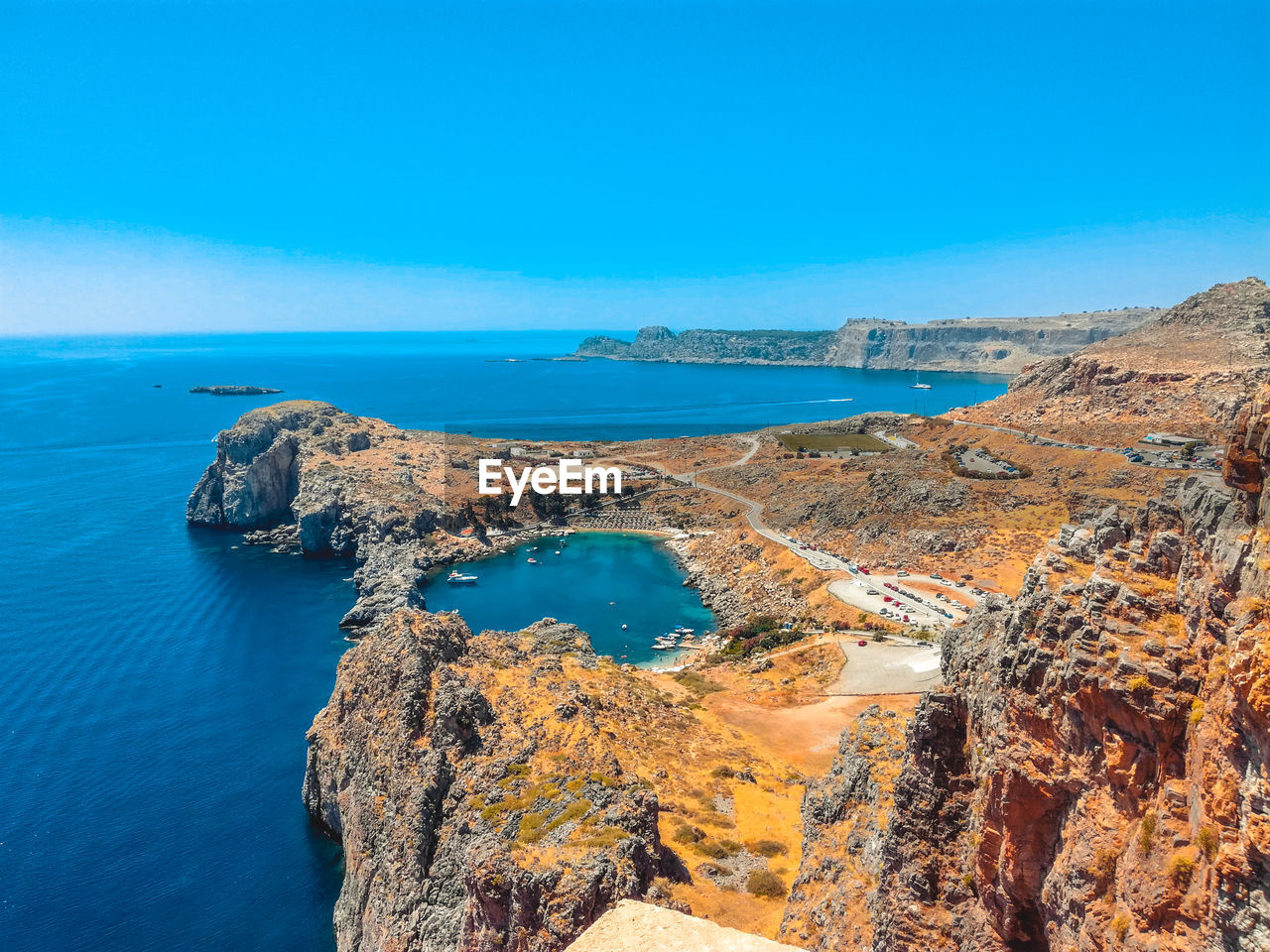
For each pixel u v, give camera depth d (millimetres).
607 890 50250
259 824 100812
